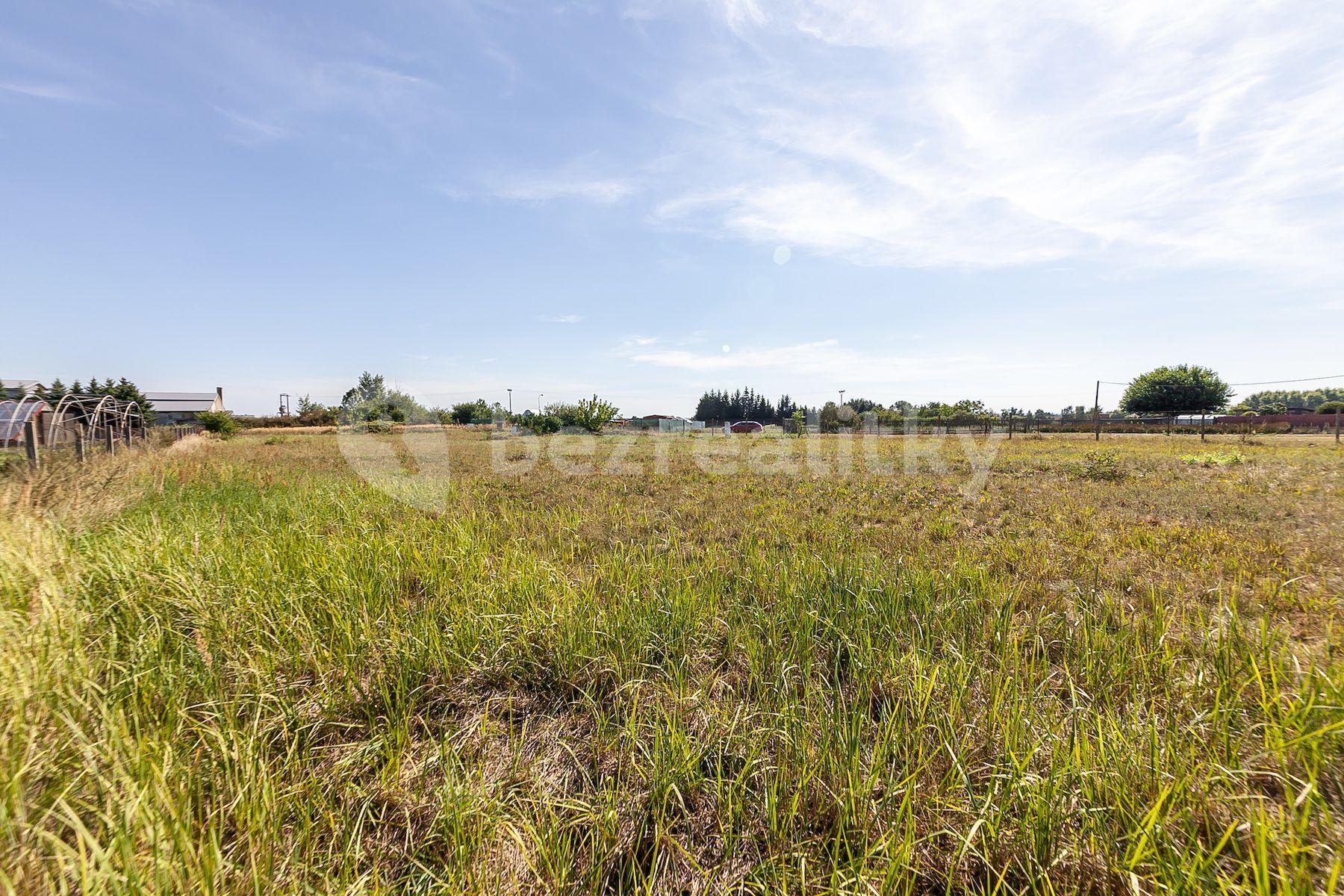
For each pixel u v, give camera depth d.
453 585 3.62
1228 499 7.14
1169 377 34.00
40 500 5.17
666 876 1.66
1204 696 2.23
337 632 2.92
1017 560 4.40
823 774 1.95
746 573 3.93
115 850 1.38
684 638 2.93
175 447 13.73
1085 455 13.64
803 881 1.50
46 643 2.33
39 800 1.59
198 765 1.83
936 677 2.33
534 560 4.02
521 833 1.73
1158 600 3.31
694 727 2.28
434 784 1.96
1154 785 1.75
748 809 1.88
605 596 3.51
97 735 1.85
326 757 2.13
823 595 3.40
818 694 2.39
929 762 1.91
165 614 2.99
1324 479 8.88
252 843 1.43
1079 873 1.53
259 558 3.84
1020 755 1.93
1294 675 2.26
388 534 4.74
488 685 2.74
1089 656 2.62
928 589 3.45
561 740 2.29
